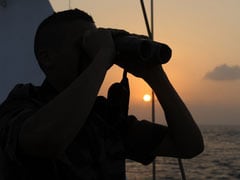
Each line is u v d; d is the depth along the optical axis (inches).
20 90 49.8
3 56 115.0
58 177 47.4
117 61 55.3
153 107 79.2
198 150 62.2
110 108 56.0
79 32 51.3
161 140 61.9
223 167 3353.8
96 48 49.5
